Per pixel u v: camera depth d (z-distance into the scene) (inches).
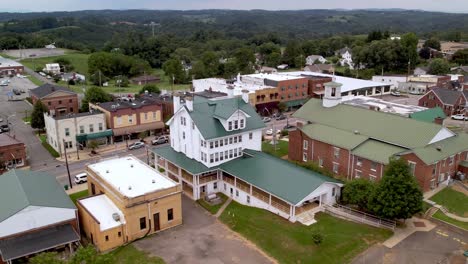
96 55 7790.4
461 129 3624.5
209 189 2368.4
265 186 2076.8
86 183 2536.9
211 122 2374.5
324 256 1686.8
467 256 1683.1
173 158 2491.4
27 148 3265.3
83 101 4242.1
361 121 2657.5
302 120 3090.6
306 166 2504.9
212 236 1900.8
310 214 2020.2
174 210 1984.5
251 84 4746.6
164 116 3949.3
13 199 1797.5
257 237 1861.5
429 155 2215.8
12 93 5059.1
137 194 1894.7
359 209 2068.2
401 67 7298.2
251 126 2479.1
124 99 4040.4
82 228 1978.3
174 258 1722.4
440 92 4266.7
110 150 3191.4
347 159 2442.2
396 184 1829.5
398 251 1726.1
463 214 2050.9
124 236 1846.7
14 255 1611.7
